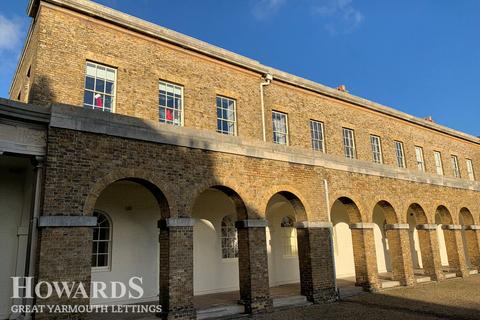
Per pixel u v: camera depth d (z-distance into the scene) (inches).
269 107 599.5
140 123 358.3
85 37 439.8
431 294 515.5
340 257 692.1
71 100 415.8
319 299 459.8
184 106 504.4
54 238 295.3
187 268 359.6
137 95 465.1
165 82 498.0
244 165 428.8
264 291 411.2
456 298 486.6
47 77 405.1
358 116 738.2
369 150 738.8
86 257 307.3
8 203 388.5
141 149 355.6
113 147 339.0
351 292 510.3
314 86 662.5
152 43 492.4
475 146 1054.4
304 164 489.4
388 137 789.2
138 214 465.4
